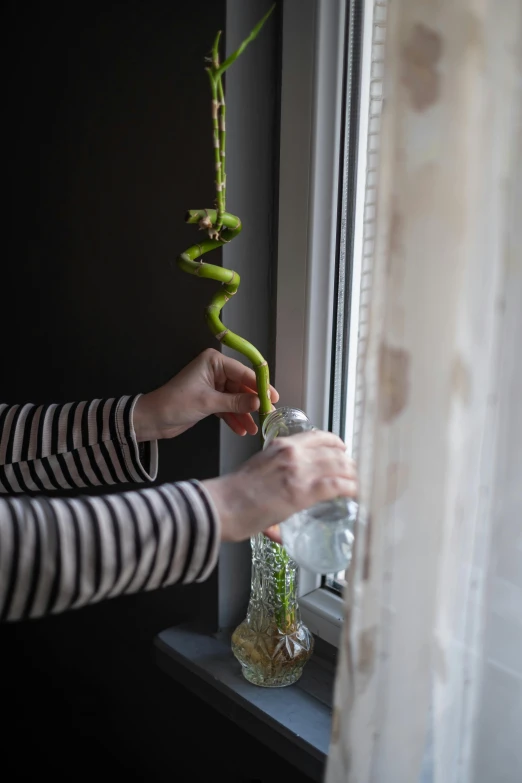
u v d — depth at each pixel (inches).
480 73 25.7
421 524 27.8
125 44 41.3
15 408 39.6
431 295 26.7
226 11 36.9
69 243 46.9
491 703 29.6
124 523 28.2
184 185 39.9
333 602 42.2
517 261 26.5
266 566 37.9
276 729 38.0
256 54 38.3
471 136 26.0
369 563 28.5
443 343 26.9
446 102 25.9
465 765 29.7
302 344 39.6
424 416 27.3
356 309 39.7
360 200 38.3
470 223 26.3
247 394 39.0
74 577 27.7
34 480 39.2
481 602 28.7
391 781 29.5
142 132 41.4
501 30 25.5
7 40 47.9
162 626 46.3
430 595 28.1
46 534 27.7
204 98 38.2
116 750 51.8
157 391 39.2
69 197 46.2
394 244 26.9
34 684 57.7
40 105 46.7
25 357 52.1
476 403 27.3
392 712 29.1
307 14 36.4
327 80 36.9
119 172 43.0
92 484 39.9
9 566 27.4
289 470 29.4
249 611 39.5
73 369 48.7
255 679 39.6
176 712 46.0
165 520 28.4
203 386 39.2
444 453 27.3
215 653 42.1
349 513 30.1
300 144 37.7
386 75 26.6
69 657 53.6
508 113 25.8
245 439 42.1
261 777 41.5
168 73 39.6
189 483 29.7
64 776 57.4
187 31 38.4
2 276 52.4
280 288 39.9
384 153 26.9
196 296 40.5
